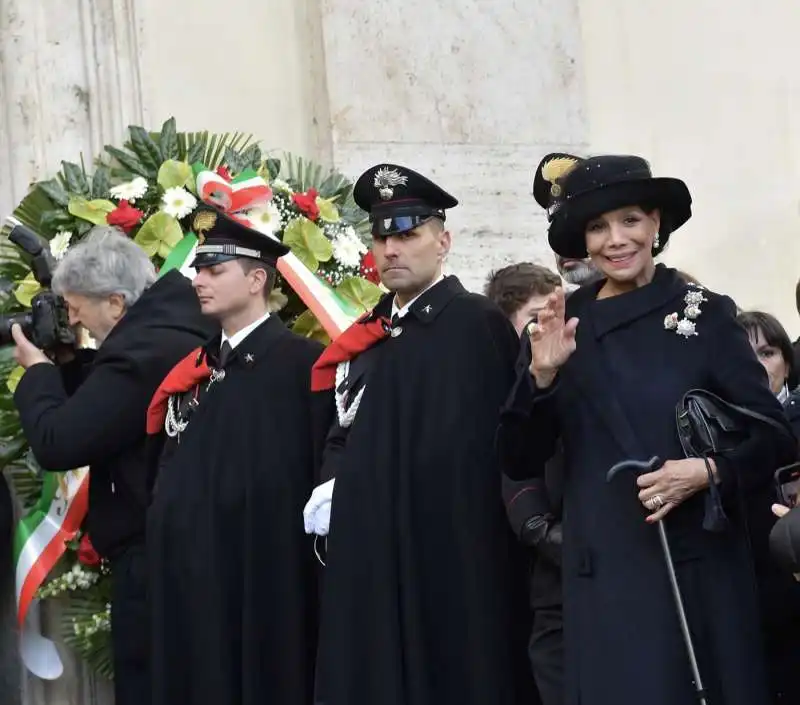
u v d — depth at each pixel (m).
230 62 11.46
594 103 12.19
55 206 9.98
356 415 7.76
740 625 6.52
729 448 6.53
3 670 10.01
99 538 8.84
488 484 7.53
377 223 7.76
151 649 8.31
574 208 6.86
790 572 6.45
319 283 9.73
